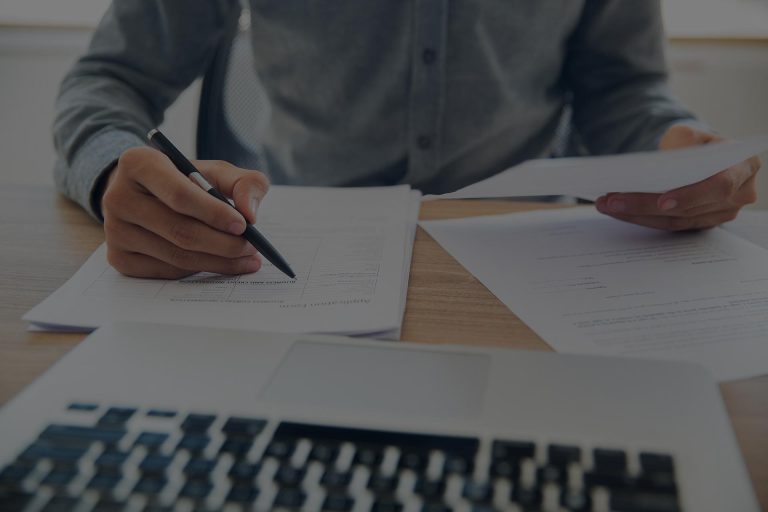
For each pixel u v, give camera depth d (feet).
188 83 3.41
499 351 1.46
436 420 1.18
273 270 1.95
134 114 2.82
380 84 3.20
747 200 2.23
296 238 2.15
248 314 1.70
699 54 5.63
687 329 1.64
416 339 1.63
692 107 5.80
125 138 2.44
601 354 1.55
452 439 1.10
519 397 1.27
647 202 2.20
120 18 3.11
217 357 1.44
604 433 1.15
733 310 1.73
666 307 1.75
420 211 2.55
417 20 3.05
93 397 1.27
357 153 3.32
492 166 3.37
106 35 3.12
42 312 1.71
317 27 3.18
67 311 1.72
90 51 3.11
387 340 1.62
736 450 1.12
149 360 1.42
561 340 1.61
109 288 1.86
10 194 2.68
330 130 3.32
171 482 1.02
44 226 2.36
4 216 2.44
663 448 1.11
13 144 6.61
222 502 0.98
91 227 2.35
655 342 1.59
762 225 2.34
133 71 3.11
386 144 3.28
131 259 1.92
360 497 0.98
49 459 1.06
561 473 1.02
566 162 1.83
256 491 1.00
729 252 2.08
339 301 1.75
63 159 2.58
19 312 1.77
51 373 1.36
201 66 3.47
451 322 1.71
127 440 1.11
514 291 1.87
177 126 6.35
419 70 3.10
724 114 5.78
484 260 2.07
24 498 0.99
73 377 1.35
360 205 2.43
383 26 3.13
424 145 3.22
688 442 1.13
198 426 1.14
